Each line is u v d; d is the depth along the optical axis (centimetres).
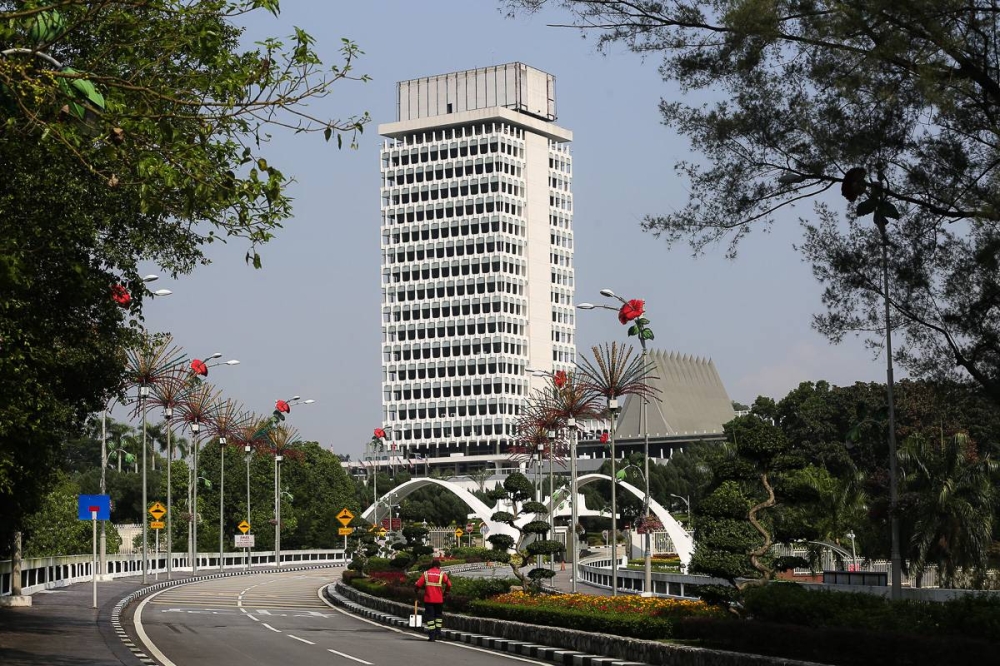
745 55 2473
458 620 3706
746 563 3033
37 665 2339
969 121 2416
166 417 7394
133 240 2986
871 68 2347
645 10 2522
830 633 2231
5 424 2494
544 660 2858
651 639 2822
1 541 4169
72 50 2144
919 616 2273
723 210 2647
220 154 1838
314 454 13262
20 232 2459
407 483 12025
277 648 2978
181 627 3688
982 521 6050
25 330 2580
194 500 8531
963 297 2508
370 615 4494
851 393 10988
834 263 2625
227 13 1808
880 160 2483
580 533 10525
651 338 5325
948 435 8350
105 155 1892
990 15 2269
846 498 6994
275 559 10619
